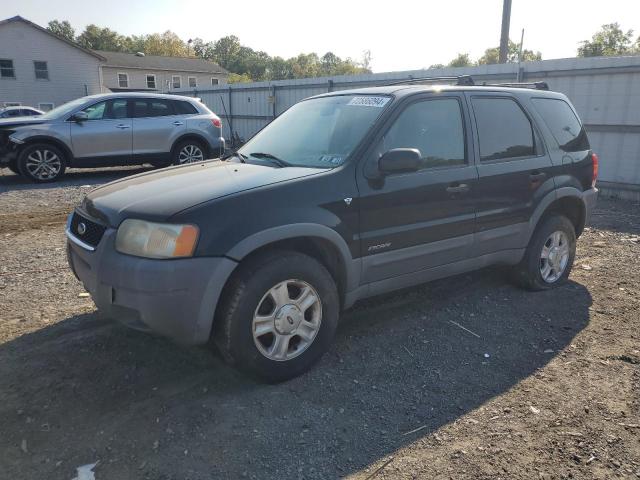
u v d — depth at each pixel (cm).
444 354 383
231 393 327
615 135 1048
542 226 495
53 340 389
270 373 330
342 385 339
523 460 271
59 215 827
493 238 449
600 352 389
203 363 360
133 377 342
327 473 261
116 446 277
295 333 339
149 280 296
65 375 342
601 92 1052
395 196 377
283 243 344
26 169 1110
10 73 3566
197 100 1308
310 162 384
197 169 403
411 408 316
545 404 321
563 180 497
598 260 620
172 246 299
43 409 307
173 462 266
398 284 397
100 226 332
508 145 461
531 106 491
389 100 399
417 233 394
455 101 430
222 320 317
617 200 1033
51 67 3703
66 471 259
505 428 297
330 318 354
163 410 307
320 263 349
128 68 5250
